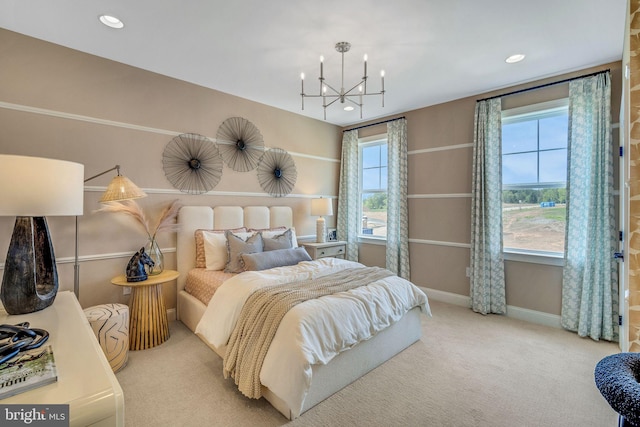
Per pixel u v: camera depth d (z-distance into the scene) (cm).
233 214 363
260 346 184
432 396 195
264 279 237
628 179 163
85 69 267
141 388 202
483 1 197
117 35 239
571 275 296
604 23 220
